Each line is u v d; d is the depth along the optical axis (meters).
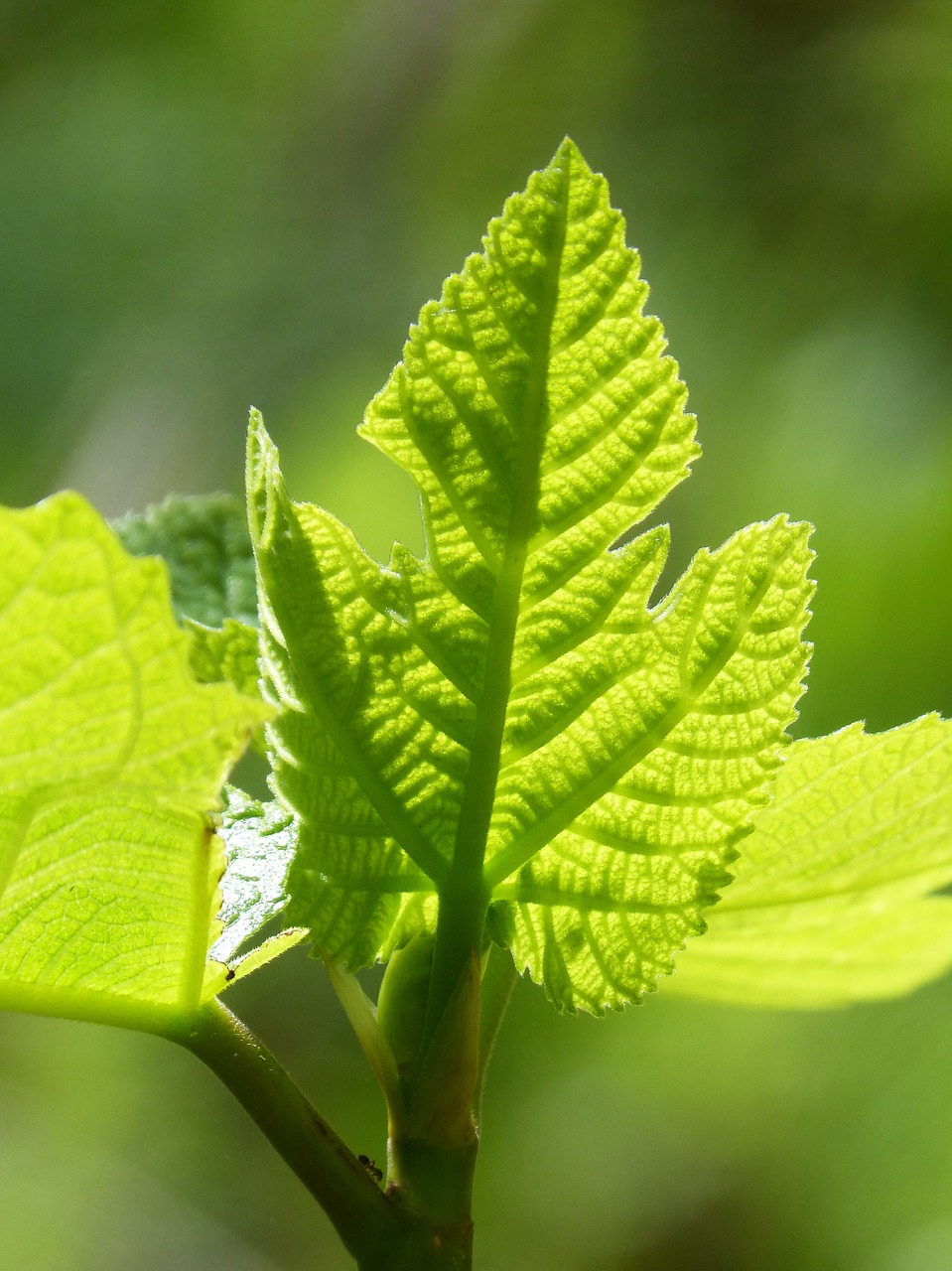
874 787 0.45
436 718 0.42
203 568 0.50
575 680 0.42
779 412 1.02
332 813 0.42
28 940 0.41
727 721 0.42
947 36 1.06
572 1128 1.08
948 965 0.50
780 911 0.48
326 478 1.18
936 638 0.95
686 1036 1.09
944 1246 0.97
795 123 1.09
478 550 0.42
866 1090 1.05
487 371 0.42
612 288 0.42
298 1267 1.26
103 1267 1.20
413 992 0.42
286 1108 0.42
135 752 0.39
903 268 1.02
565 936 0.42
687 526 1.03
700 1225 1.07
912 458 0.96
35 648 0.38
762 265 1.06
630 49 1.20
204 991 0.42
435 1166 0.41
